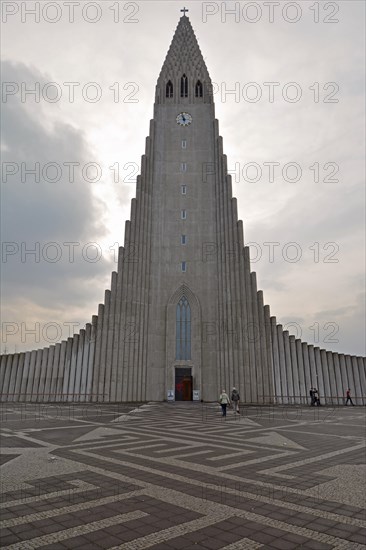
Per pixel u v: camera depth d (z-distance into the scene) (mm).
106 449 11172
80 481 7520
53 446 11703
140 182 43438
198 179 45094
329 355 40906
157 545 4633
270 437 13859
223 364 38406
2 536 4871
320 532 5016
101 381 37438
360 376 41594
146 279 41406
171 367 39188
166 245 42938
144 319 40188
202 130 46906
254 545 4629
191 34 51781
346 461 9492
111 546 4598
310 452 10750
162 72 49750
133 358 38469
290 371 38875
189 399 38625
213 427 17156
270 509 5895
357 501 6273
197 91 49125
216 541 4742
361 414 25375
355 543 4688
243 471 8391
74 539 4789
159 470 8469
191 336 40156
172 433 14961
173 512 5766
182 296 41625
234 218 41750
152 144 45969
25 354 43719
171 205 44219
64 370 40625
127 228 41531
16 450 10977
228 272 40500
